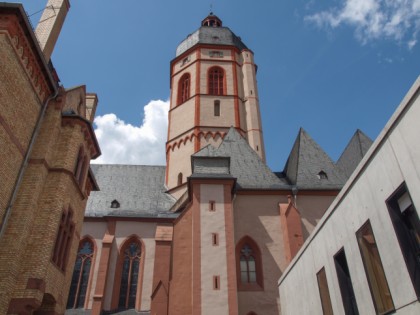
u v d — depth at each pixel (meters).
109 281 36.56
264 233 31.20
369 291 13.09
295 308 21.41
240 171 35.72
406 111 11.16
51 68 24.59
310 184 34.34
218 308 25.75
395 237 11.68
